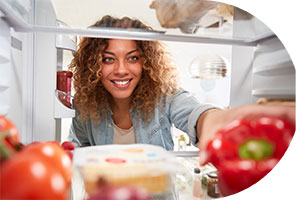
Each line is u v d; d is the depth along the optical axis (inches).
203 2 23.4
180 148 46.3
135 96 40.2
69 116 34.0
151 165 14.6
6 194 10.0
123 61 38.4
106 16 25.0
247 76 27.9
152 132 40.4
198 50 65.1
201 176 25.4
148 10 24.6
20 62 27.3
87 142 43.8
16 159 11.4
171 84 40.4
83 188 18.5
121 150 17.2
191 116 26.2
